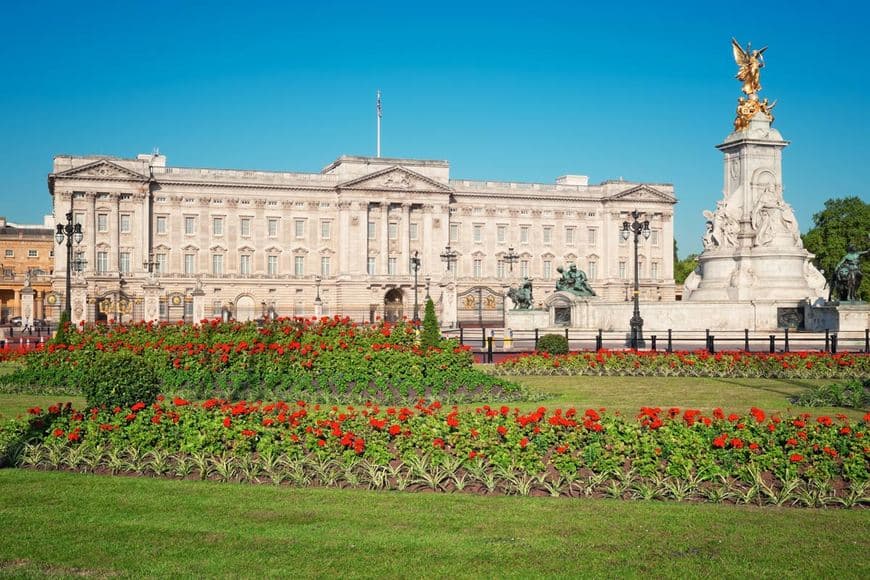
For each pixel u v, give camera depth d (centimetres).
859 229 13888
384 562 1568
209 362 3684
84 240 13950
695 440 2095
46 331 10300
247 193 14938
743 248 6994
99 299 10950
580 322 7538
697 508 1914
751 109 7094
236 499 1964
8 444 2362
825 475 2016
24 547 1642
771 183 7094
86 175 13950
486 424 2209
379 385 3503
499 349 6059
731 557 1597
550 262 16388
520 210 16250
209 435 2267
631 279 16500
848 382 3466
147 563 1562
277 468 2209
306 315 15162
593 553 1617
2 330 8975
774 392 3731
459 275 15900
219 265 14825
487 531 1741
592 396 3622
